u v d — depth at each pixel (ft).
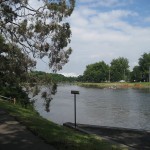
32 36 86.12
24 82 95.30
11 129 45.91
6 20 82.02
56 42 87.86
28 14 84.28
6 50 89.15
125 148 45.37
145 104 217.97
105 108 191.11
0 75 95.81
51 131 45.57
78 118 144.77
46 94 95.66
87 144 40.14
